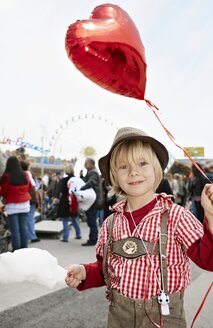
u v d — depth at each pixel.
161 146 1.42
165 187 5.90
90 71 1.25
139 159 1.36
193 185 5.96
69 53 1.24
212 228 1.12
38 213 9.20
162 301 1.19
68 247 5.62
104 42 1.18
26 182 4.79
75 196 6.04
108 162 1.50
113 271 1.30
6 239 4.77
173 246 1.26
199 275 3.95
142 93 1.32
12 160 4.70
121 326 1.26
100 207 5.80
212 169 8.89
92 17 1.30
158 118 1.34
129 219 1.35
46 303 2.99
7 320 2.61
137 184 1.35
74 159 12.98
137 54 1.23
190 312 2.83
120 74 1.26
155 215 1.30
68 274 1.41
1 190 4.65
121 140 1.38
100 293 3.30
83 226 8.71
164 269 1.22
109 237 1.37
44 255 1.36
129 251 1.27
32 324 2.56
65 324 2.58
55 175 10.78
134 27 1.27
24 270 1.30
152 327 1.20
